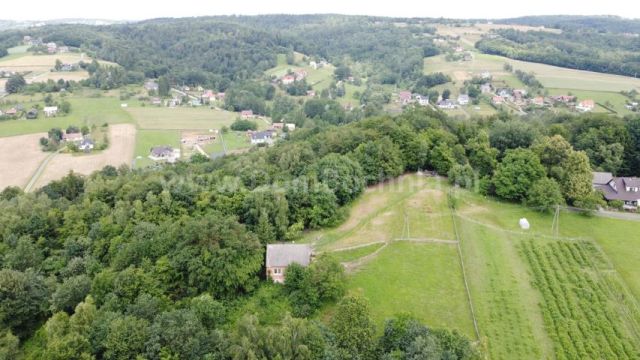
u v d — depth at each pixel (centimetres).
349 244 7675
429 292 6494
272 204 7906
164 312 5272
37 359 5194
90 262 7044
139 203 8344
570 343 5481
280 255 6669
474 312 6066
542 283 6594
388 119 11894
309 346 4816
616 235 8025
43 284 6519
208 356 4716
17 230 8156
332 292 6159
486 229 8162
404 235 7950
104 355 4816
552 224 8362
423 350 4591
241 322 5106
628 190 9506
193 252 6425
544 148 9700
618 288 6494
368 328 5091
